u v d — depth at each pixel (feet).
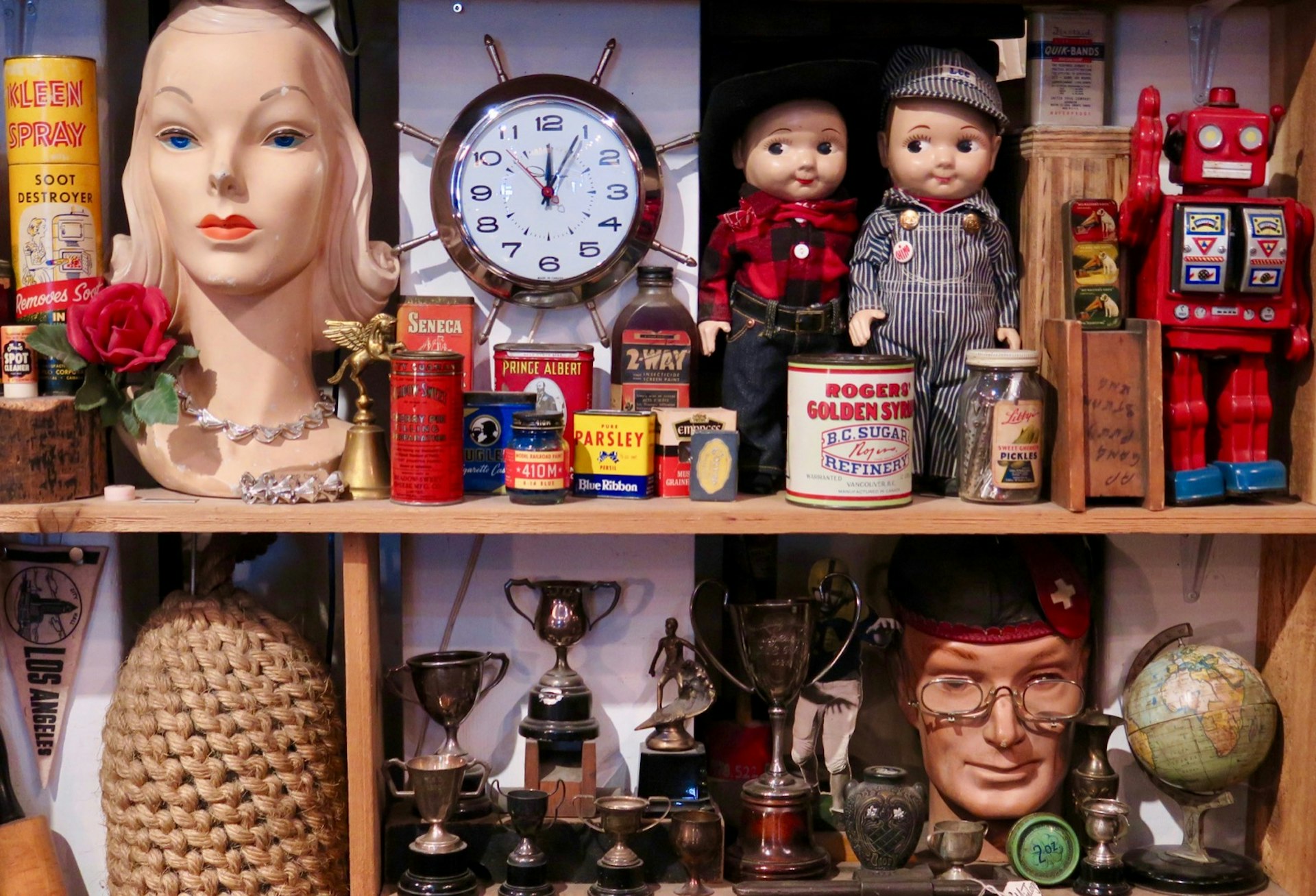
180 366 3.59
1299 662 3.80
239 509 3.35
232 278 3.47
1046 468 3.71
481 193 3.75
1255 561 4.04
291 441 3.64
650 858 3.69
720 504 3.51
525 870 3.57
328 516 3.35
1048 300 3.76
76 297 3.61
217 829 3.44
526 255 3.77
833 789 4.00
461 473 3.51
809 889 3.53
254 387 3.63
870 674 4.27
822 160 3.71
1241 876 3.77
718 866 3.66
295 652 3.65
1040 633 3.79
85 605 3.84
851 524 3.39
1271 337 3.59
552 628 3.78
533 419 3.42
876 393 3.41
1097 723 3.82
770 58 4.02
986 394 3.57
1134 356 3.54
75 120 3.58
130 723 3.49
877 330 3.75
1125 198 3.66
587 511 3.37
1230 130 3.53
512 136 3.75
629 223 3.78
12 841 3.62
